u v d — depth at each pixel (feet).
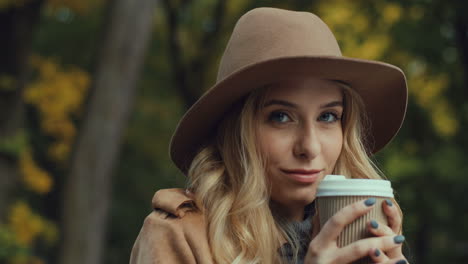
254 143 6.62
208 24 41.78
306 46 6.59
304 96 6.49
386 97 7.17
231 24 39.81
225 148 6.96
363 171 7.11
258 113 6.63
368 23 30.09
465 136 34.68
